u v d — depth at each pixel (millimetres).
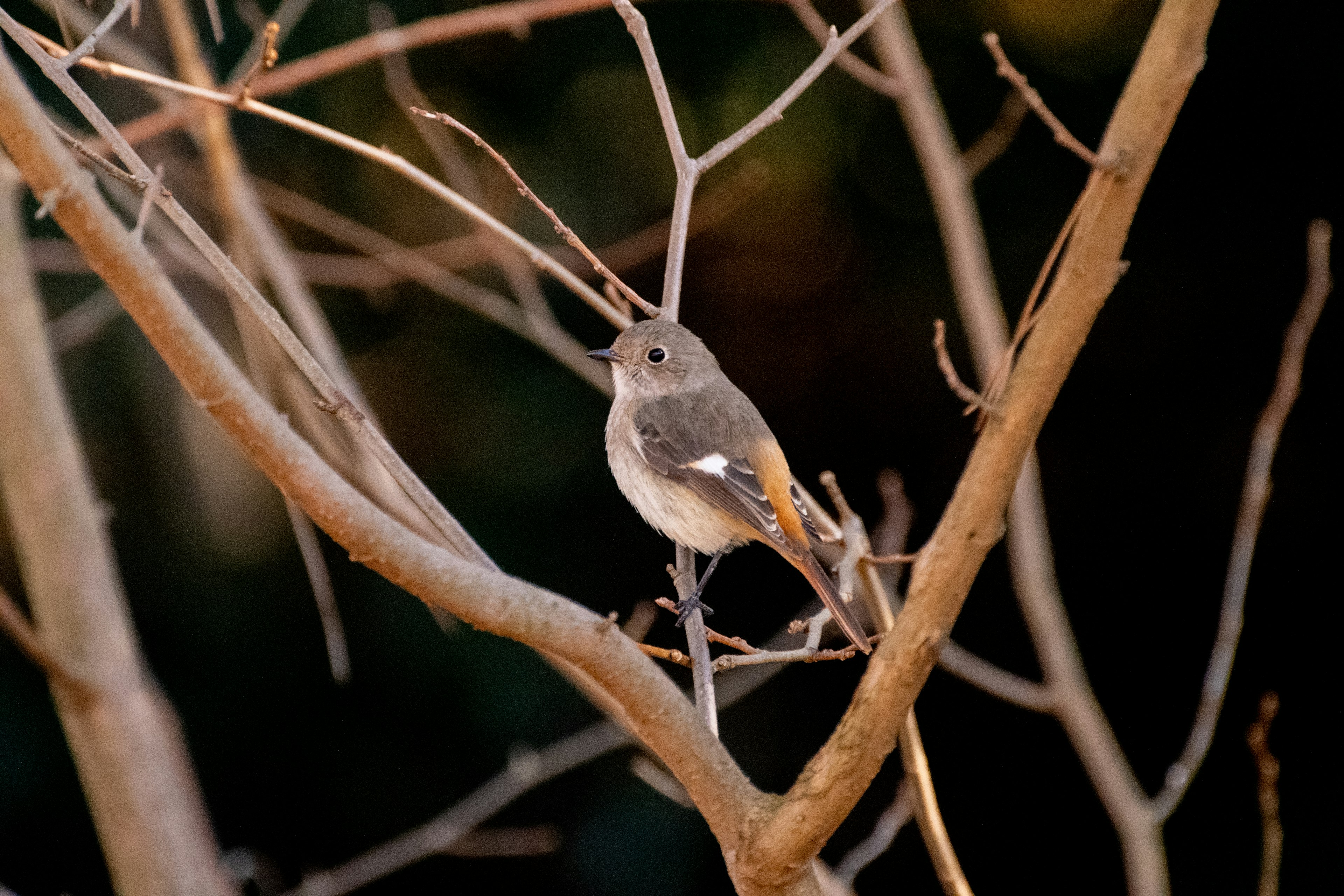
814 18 8641
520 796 13008
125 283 3199
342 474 6230
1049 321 3416
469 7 12461
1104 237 3324
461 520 13086
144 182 4574
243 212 7645
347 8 12234
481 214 6312
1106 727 7938
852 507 13750
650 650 4641
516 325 9562
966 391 3484
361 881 8141
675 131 6094
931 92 9734
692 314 13875
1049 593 8141
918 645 3662
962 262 9383
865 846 6562
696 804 4117
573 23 12977
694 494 7676
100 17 9234
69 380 12047
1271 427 6594
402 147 12719
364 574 12945
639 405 7965
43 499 3566
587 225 12984
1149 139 3283
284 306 7969
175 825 3549
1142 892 7082
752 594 13742
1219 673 6832
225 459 12461
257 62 5859
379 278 9383
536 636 3752
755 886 4031
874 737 3746
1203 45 3271
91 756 3494
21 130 3059
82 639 3541
